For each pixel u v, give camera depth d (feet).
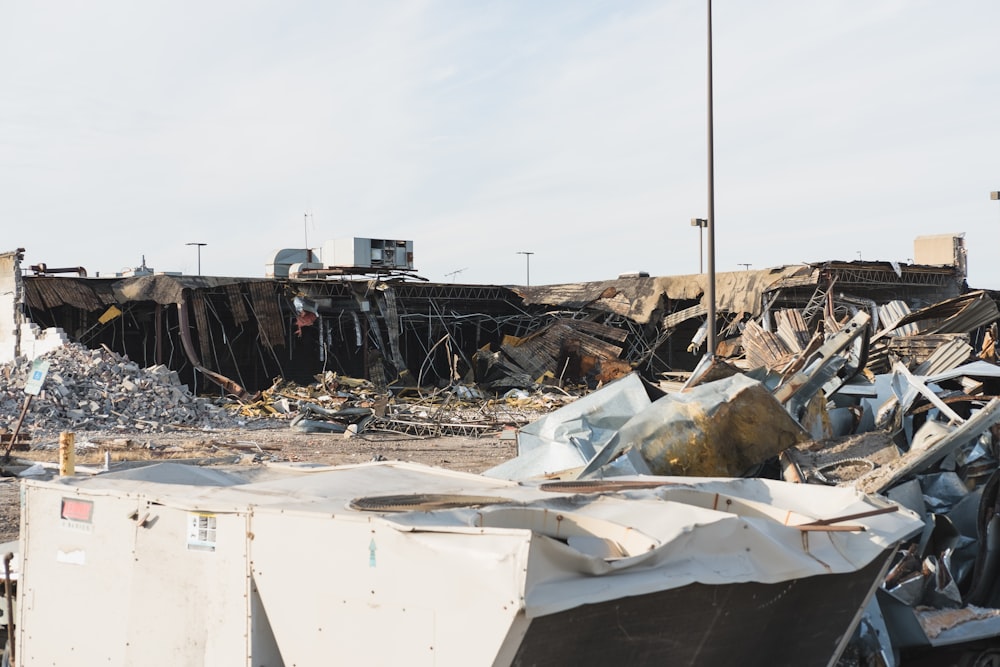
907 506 22.24
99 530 15.10
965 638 18.94
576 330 130.11
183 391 93.45
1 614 17.97
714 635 13.08
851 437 28.45
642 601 11.88
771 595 13.51
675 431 25.99
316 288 121.49
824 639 14.83
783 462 26.37
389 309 126.31
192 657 13.64
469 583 10.95
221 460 24.20
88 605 15.14
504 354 129.39
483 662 10.80
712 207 55.21
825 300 106.63
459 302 136.77
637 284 129.39
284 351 126.31
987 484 21.57
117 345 115.65
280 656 12.83
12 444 57.11
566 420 29.01
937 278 119.24
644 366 128.67
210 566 13.52
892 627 18.72
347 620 12.09
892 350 44.80
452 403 106.42
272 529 12.88
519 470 27.55
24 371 85.10
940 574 20.39
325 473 18.51
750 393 26.58
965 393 30.66
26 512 16.21
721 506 16.42
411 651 11.45
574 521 13.82
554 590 10.94
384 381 124.67
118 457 60.23
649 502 14.76
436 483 17.01
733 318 118.93
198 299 112.68
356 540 12.06
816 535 14.34
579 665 11.60
